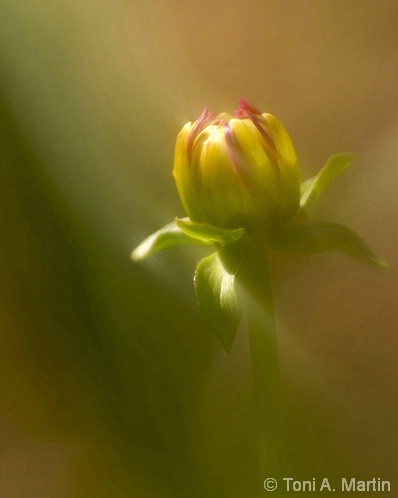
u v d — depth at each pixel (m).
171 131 0.35
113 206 0.34
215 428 0.34
